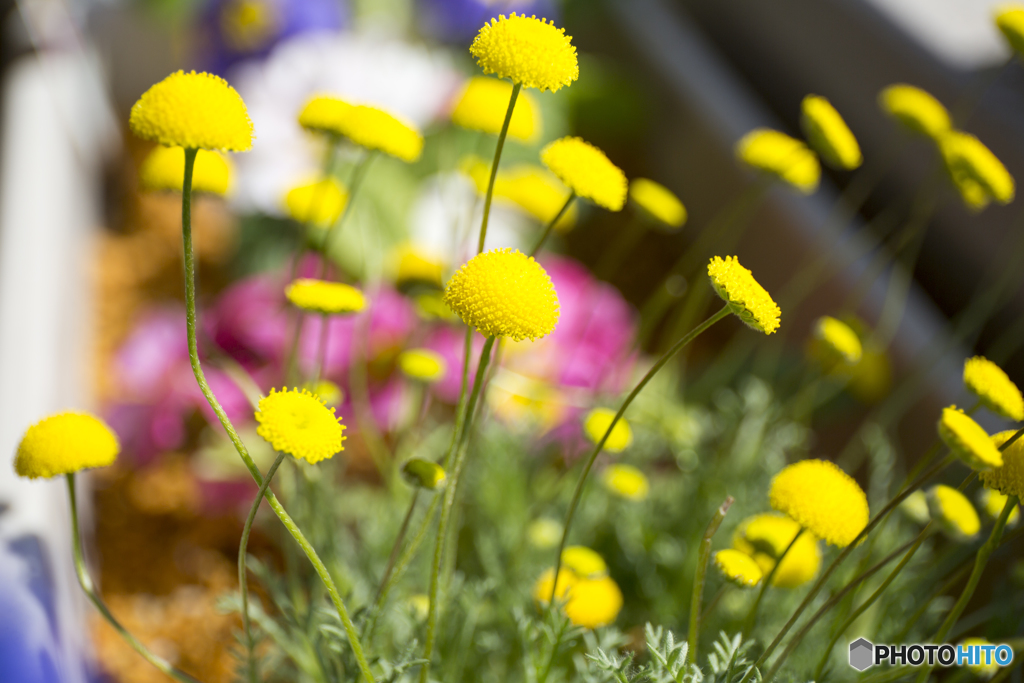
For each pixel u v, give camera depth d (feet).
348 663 0.79
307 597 1.01
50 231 1.20
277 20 1.59
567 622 0.80
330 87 1.55
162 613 1.09
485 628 0.96
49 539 0.87
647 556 1.06
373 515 1.06
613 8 1.94
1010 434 0.75
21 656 0.77
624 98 1.75
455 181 1.31
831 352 0.96
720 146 1.54
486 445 1.09
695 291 1.03
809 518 0.74
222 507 1.16
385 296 1.23
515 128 0.85
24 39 1.56
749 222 1.45
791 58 1.62
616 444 0.89
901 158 1.35
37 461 0.73
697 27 1.93
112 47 1.91
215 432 1.17
